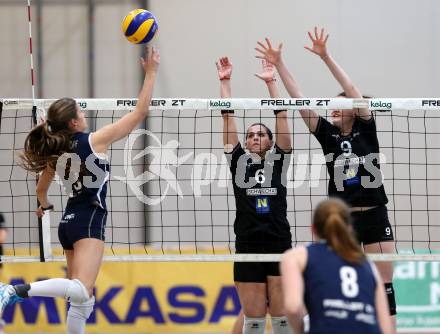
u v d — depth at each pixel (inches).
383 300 483.5
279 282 717.3
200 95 1252.5
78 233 629.0
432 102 719.7
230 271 1161.4
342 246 482.0
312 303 473.1
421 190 1206.3
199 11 1261.1
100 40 1256.2
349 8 1252.5
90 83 1252.5
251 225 721.6
